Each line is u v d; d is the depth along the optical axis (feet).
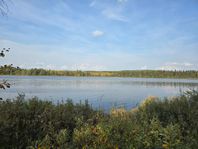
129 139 14.92
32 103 20.63
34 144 15.06
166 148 14.35
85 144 14.74
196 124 18.11
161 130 15.97
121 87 182.91
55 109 20.20
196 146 14.62
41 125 17.46
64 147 14.57
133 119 20.20
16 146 15.20
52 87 160.76
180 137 15.67
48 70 575.79
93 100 82.17
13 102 20.53
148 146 14.49
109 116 21.94
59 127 17.87
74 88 156.66
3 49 14.34
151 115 21.07
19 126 17.02
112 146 14.19
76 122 18.61
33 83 209.56
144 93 122.01
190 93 25.05
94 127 17.02
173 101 24.82
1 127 15.47
